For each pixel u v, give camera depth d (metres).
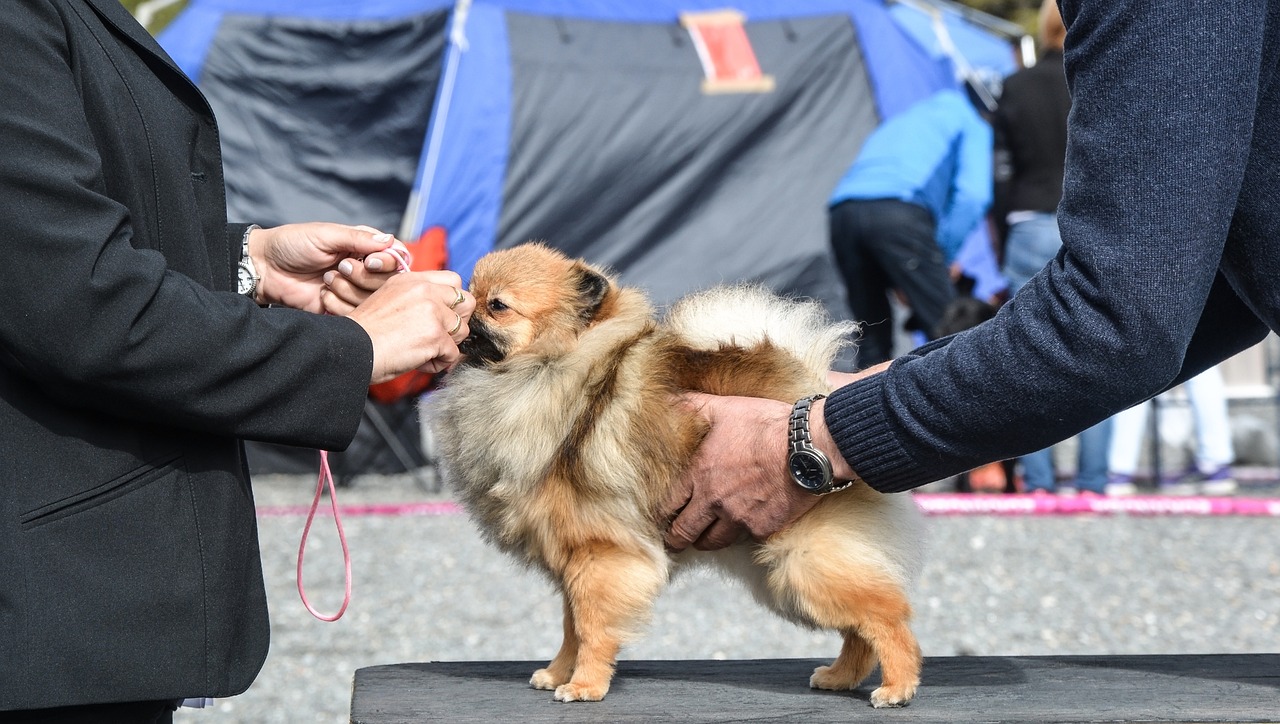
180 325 1.73
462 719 2.18
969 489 9.21
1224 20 1.78
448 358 2.23
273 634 5.43
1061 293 1.92
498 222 9.66
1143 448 12.15
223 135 9.45
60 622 1.68
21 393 1.74
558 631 5.47
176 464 1.85
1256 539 7.33
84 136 1.73
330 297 2.54
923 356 2.20
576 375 2.70
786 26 10.73
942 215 8.73
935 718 2.17
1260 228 1.96
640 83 10.16
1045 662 2.83
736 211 10.21
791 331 2.88
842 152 10.41
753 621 5.79
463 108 9.65
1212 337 2.38
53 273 1.62
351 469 9.81
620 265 9.98
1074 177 1.92
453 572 6.66
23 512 1.69
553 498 2.59
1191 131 1.79
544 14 10.24
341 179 9.56
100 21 1.90
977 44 11.82
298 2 9.90
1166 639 5.16
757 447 2.37
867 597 2.52
